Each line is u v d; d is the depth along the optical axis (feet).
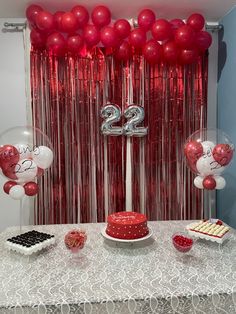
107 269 4.99
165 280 4.61
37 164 6.29
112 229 5.90
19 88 8.81
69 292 4.31
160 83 8.73
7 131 6.40
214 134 6.77
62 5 7.95
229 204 8.35
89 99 8.64
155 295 4.21
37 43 8.11
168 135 8.87
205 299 4.26
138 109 8.47
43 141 7.08
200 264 5.13
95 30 7.75
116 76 8.64
